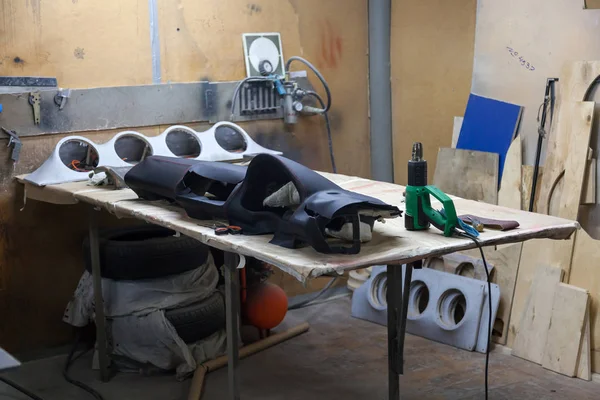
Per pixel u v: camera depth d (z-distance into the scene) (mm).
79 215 3553
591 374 3146
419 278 3775
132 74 3574
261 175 2229
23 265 3434
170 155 3445
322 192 2035
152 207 2596
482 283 3520
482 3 3783
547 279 3322
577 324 3160
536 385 3094
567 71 3324
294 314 4109
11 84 3260
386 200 2553
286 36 4066
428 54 4152
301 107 4023
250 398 3055
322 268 1764
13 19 3234
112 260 3234
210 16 3775
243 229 2207
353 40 4324
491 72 3756
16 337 3465
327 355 3504
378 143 4422
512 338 3461
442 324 3600
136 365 3318
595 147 3256
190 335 3297
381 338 3715
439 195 2084
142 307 3213
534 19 3518
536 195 3500
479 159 3740
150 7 3584
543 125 3465
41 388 3197
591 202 3258
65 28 3367
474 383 3133
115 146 3535
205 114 3783
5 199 3328
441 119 4156
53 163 3221
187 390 3150
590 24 3275
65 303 3574
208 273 3441
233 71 3895
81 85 3439
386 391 3096
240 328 3588
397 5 4262
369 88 4414
